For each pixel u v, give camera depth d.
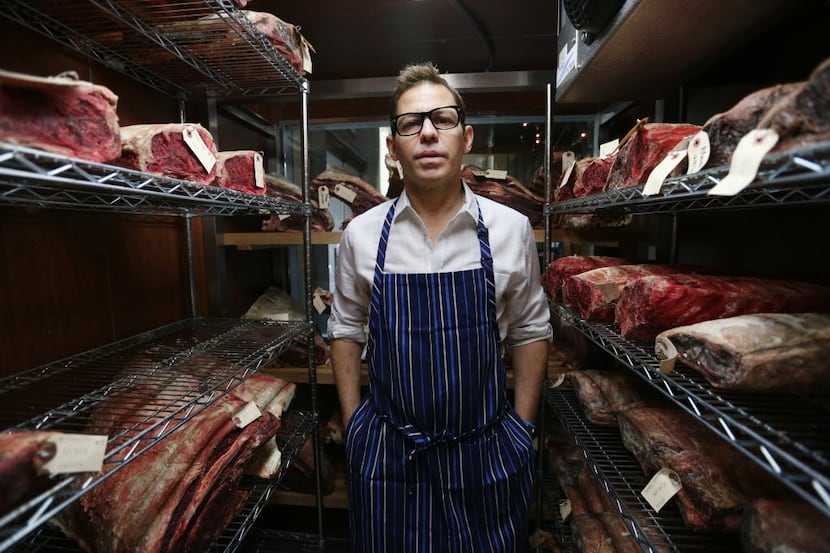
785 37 0.97
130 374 1.10
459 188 1.17
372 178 2.31
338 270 1.29
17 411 0.93
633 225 1.78
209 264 1.78
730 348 0.62
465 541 1.04
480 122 2.09
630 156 0.96
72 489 0.57
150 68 1.42
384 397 1.11
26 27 1.03
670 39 1.01
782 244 1.04
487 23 1.59
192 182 0.87
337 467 1.95
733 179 0.55
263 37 1.16
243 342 1.38
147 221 1.49
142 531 0.80
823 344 0.61
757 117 0.59
